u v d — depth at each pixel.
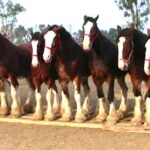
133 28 11.59
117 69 12.50
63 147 9.66
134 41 11.61
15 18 49.78
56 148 9.57
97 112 13.79
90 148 9.51
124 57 11.38
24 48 14.37
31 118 13.35
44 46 12.48
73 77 12.53
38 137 10.93
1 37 13.47
